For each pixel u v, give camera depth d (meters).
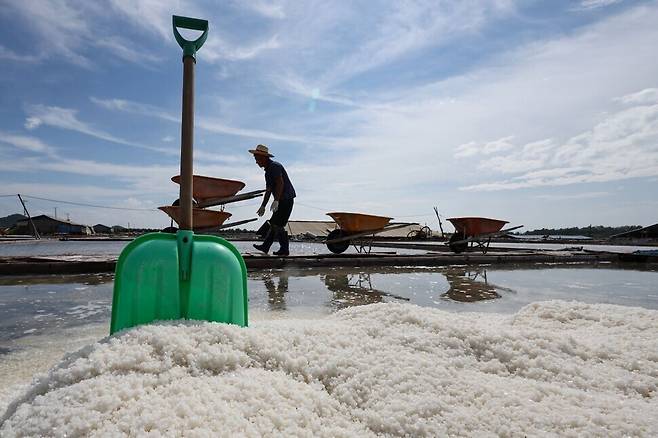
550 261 9.12
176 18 1.96
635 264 9.29
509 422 1.07
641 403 1.25
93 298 3.87
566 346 1.68
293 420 1.04
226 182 8.03
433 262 7.95
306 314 3.25
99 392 1.03
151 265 1.68
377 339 1.65
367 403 1.18
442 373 1.35
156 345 1.30
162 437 0.88
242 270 1.86
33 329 2.67
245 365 1.31
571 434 1.01
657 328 2.10
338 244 8.80
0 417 1.10
